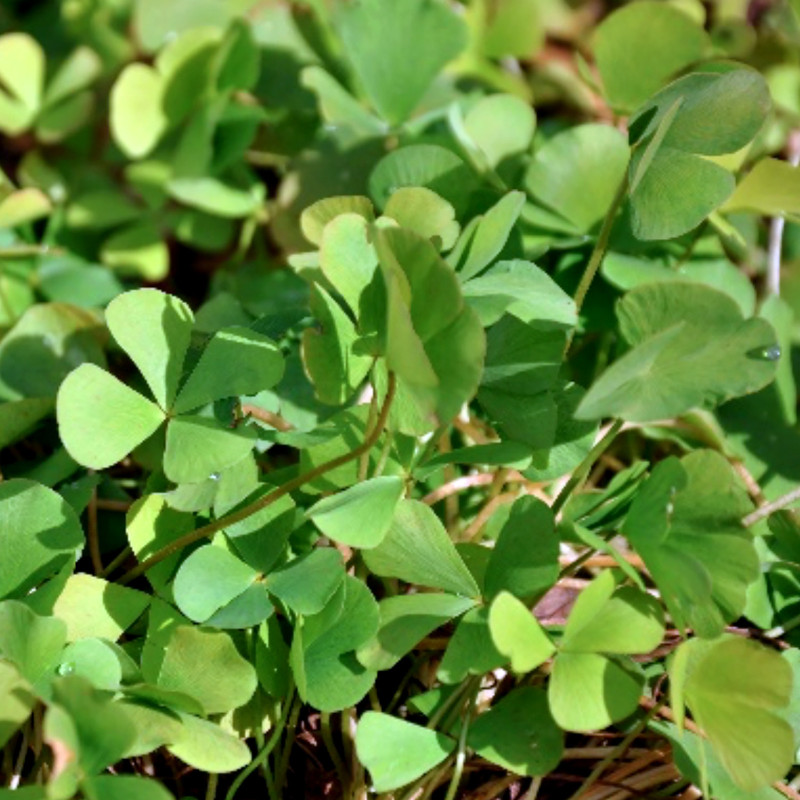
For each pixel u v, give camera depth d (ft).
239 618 0.94
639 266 1.14
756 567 0.91
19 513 0.96
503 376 1.00
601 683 0.91
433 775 0.98
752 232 1.22
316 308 0.95
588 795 1.01
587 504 0.97
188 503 0.96
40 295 1.26
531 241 1.15
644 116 0.98
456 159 1.10
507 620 0.90
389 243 0.89
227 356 0.97
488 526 1.05
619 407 0.91
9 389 1.10
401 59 1.22
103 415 0.96
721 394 0.92
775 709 0.97
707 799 0.92
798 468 1.11
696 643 0.94
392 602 0.96
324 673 0.95
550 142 1.15
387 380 0.96
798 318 1.21
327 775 1.02
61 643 0.93
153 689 0.92
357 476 0.99
